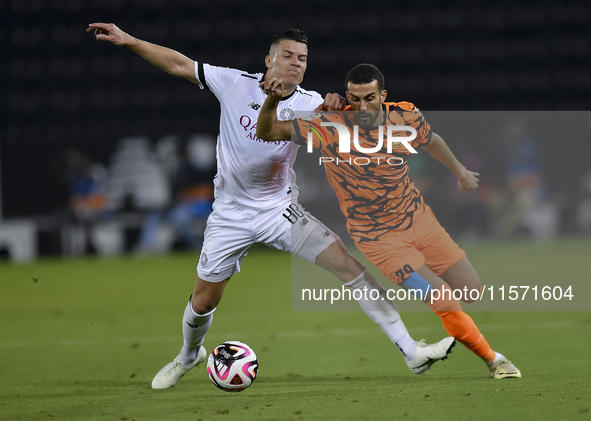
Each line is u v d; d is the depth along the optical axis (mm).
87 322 27938
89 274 45188
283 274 44344
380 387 15156
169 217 56406
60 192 55781
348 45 73688
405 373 17406
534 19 74375
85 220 55938
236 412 12797
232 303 32688
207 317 16141
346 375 17312
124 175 56062
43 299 35031
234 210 16109
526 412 12195
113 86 70500
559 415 11938
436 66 72750
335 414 12352
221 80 16359
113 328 26422
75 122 69188
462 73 72562
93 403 14172
